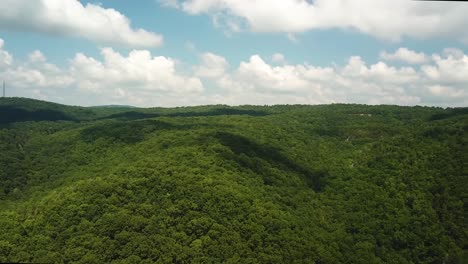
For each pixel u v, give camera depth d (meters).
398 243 92.81
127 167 96.62
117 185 86.19
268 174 103.00
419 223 94.94
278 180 101.31
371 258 87.19
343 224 97.06
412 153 117.62
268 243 75.94
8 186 114.25
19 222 82.75
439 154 113.12
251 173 98.00
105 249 71.00
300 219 88.12
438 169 108.31
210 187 84.19
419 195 101.81
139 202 81.50
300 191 102.19
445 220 95.19
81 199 83.50
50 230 77.69
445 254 88.62
